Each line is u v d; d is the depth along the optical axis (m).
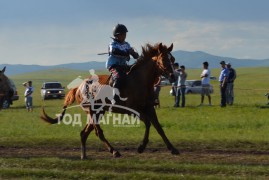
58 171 10.04
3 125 21.53
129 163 10.95
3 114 29.09
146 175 9.53
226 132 17.05
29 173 9.95
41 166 10.94
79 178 9.60
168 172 10.20
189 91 53.62
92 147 14.02
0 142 14.99
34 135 17.31
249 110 24.23
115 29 12.50
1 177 9.83
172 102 34.59
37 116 26.94
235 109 24.78
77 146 14.17
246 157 12.17
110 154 12.90
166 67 11.93
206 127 18.69
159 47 12.10
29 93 31.69
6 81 12.78
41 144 14.59
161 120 21.31
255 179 9.15
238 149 13.35
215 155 12.50
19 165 11.02
